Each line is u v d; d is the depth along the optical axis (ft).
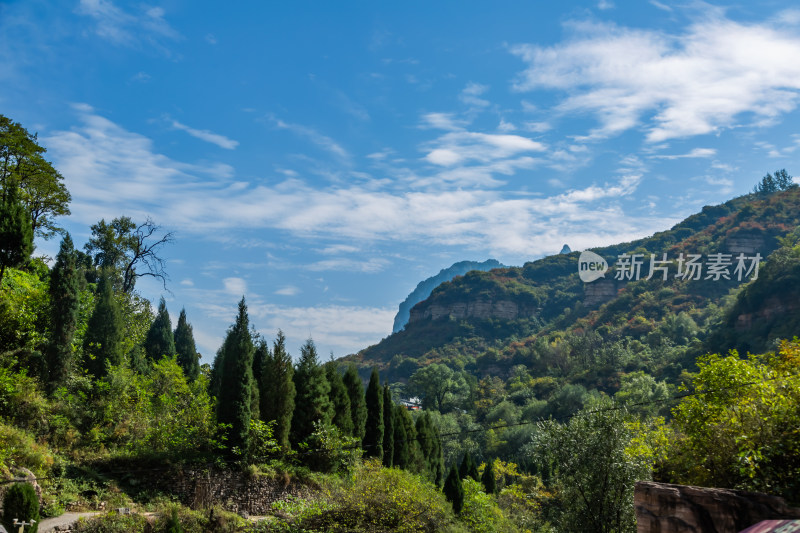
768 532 21.98
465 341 652.07
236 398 88.48
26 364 88.58
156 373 111.24
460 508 111.65
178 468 78.48
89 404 89.15
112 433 85.76
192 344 160.56
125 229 178.29
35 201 128.36
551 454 80.94
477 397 402.93
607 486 74.95
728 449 46.26
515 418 322.75
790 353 54.85
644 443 70.44
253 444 90.12
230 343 90.99
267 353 101.60
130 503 70.85
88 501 68.18
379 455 120.57
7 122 119.96
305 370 105.60
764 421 44.37
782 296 345.72
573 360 431.02
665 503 37.37
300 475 91.91
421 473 137.69
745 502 35.60
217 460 82.99
